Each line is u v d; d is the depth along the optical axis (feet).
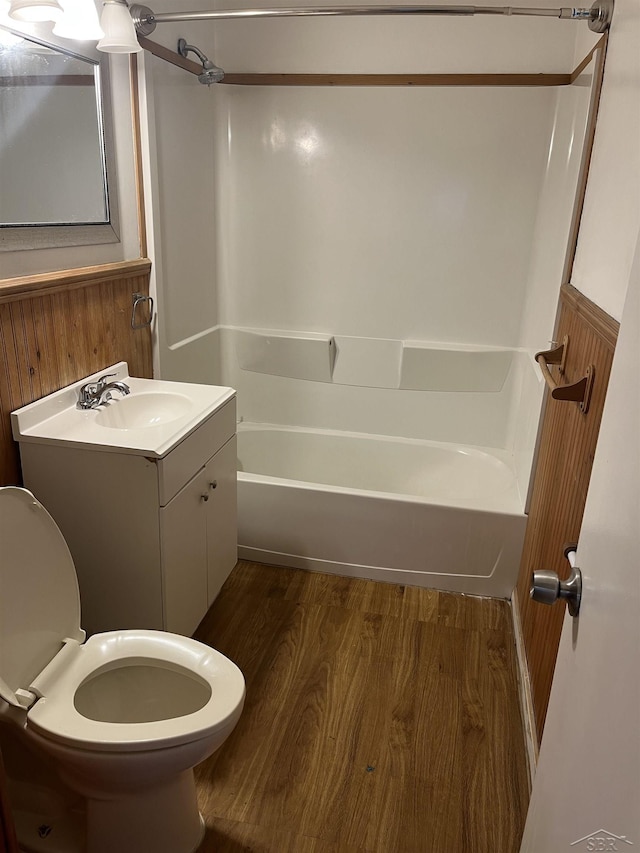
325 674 6.70
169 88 7.91
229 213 9.82
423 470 10.07
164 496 5.57
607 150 5.78
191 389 7.05
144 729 4.10
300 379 10.31
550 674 5.41
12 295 5.41
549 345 7.59
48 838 4.75
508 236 9.04
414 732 6.00
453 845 4.95
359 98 8.91
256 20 8.87
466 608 7.93
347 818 5.16
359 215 9.41
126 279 7.28
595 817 2.11
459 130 8.75
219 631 7.30
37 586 4.62
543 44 8.20
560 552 5.68
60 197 6.09
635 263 2.48
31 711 4.23
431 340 9.78
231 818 5.13
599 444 2.80
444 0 8.21
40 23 5.54
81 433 5.72
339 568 8.47
